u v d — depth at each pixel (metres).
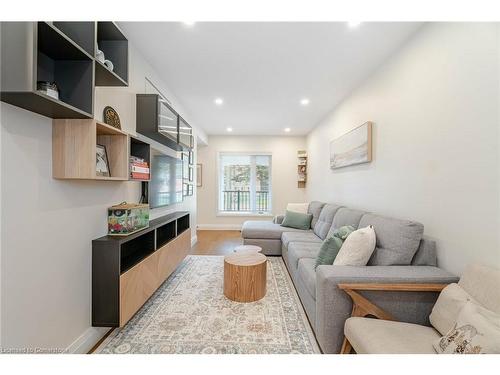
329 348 1.54
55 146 1.42
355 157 3.06
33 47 1.02
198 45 2.24
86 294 1.66
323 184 4.63
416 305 1.50
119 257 1.70
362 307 1.44
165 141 3.00
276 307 2.24
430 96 1.84
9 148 1.15
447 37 1.68
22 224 1.21
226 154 6.25
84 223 1.66
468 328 1.02
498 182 1.34
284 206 6.19
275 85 3.10
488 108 1.39
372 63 2.53
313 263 2.26
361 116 2.99
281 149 6.19
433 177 1.82
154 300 2.36
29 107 1.20
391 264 1.76
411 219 2.06
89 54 1.40
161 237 2.87
